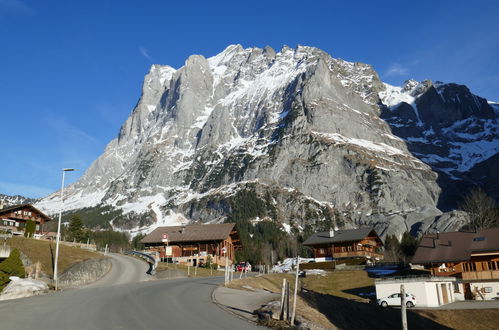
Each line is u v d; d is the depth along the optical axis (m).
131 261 72.62
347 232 98.75
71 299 30.48
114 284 48.44
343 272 76.06
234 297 34.88
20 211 97.44
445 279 54.12
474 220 99.25
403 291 24.52
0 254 48.25
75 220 111.31
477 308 46.47
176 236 95.69
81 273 51.97
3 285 39.62
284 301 25.61
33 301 29.22
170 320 23.20
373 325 33.31
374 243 103.88
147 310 26.19
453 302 53.94
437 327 40.28
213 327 21.94
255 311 27.61
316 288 65.12
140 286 41.59
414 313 44.06
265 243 142.75
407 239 114.44
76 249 69.19
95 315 23.70
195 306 28.91
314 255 100.88
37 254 58.19
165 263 77.06
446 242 64.00
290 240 148.12
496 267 58.12
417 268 75.62
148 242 95.88
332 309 33.34
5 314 23.25
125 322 22.03
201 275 67.69
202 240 92.88
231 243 104.94
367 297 58.34
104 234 149.50
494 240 60.69
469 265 59.72
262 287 51.38
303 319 25.84
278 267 100.56
